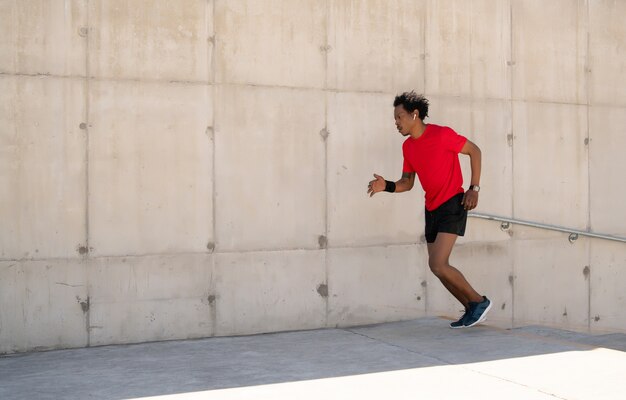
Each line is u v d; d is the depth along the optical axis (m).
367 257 6.04
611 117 7.14
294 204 5.77
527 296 6.73
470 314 5.60
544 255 6.81
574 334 6.66
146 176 5.31
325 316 5.88
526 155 6.73
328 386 3.97
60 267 5.10
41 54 5.05
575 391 3.85
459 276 5.41
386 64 6.13
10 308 4.99
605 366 4.39
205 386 4.00
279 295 5.72
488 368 4.35
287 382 4.07
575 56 6.97
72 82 5.12
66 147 5.11
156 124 5.34
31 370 4.46
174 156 5.39
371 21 6.07
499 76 6.61
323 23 5.89
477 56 6.52
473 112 6.50
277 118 5.72
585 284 7.01
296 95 5.79
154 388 3.97
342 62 5.96
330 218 5.91
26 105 5.01
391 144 6.14
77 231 5.13
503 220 6.53
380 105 6.10
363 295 6.02
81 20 5.14
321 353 4.86
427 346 5.01
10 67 4.97
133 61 5.28
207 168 5.49
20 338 5.01
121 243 5.25
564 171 6.91
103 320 5.20
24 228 5.01
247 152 5.62
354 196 6.00
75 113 5.12
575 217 6.96
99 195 5.18
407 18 6.21
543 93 6.82
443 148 5.24
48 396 3.86
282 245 5.73
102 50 5.20
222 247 5.54
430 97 6.32
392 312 6.13
